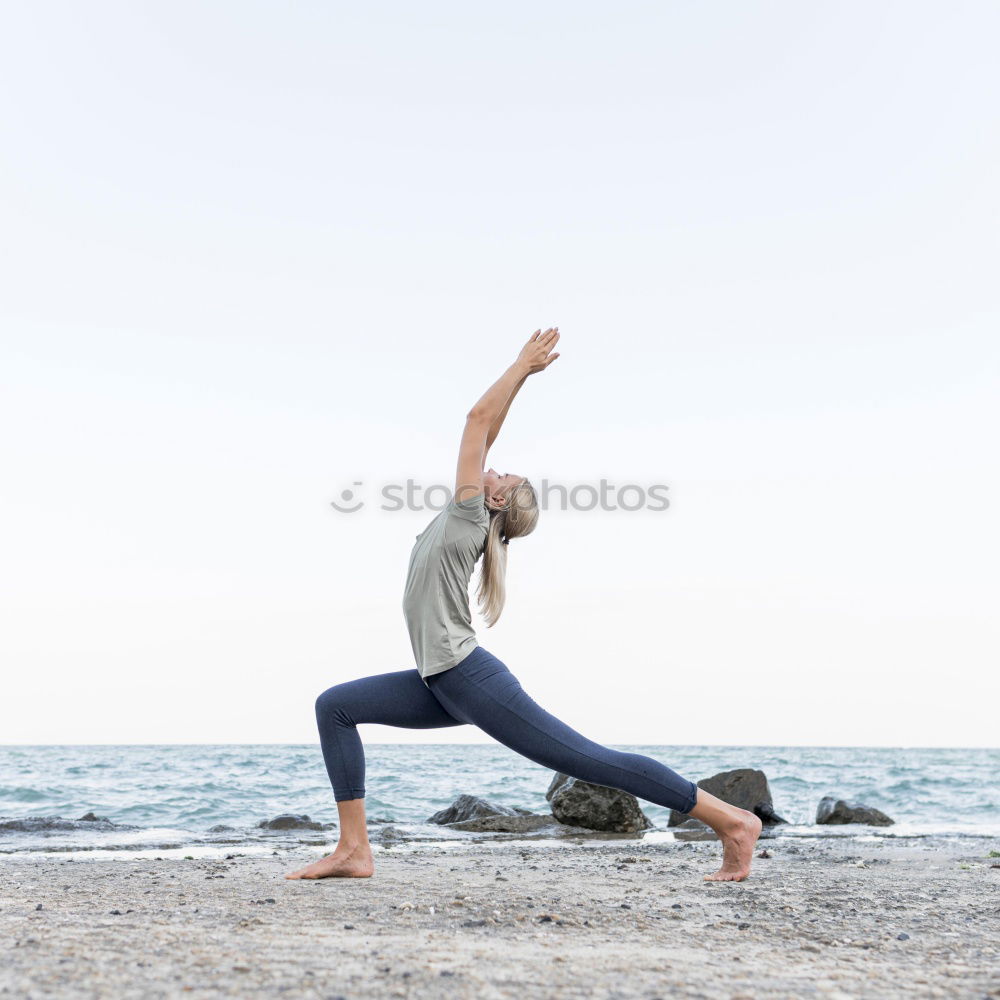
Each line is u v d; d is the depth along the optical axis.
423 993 1.97
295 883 3.81
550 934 2.73
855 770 34.69
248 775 23.45
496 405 3.86
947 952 2.58
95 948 2.38
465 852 6.32
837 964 2.39
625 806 9.49
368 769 28.52
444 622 3.75
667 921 3.02
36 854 6.29
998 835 8.82
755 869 4.81
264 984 2.02
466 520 3.78
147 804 14.27
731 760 50.16
